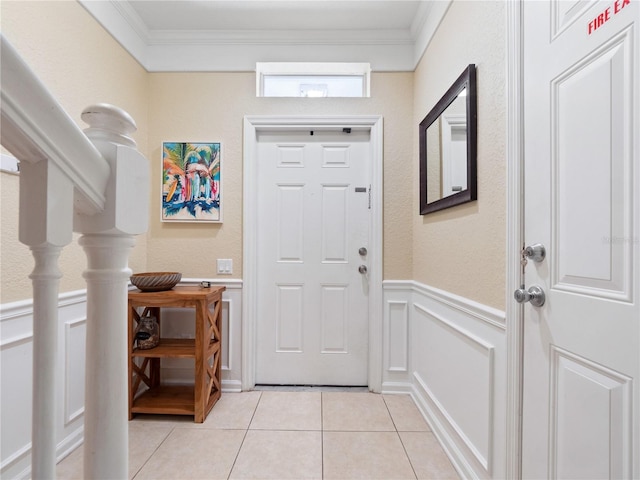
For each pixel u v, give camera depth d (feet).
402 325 7.09
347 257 7.40
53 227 1.41
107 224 1.65
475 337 4.17
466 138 4.39
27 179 1.40
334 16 6.63
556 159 2.91
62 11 4.88
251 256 7.20
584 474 2.60
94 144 1.65
